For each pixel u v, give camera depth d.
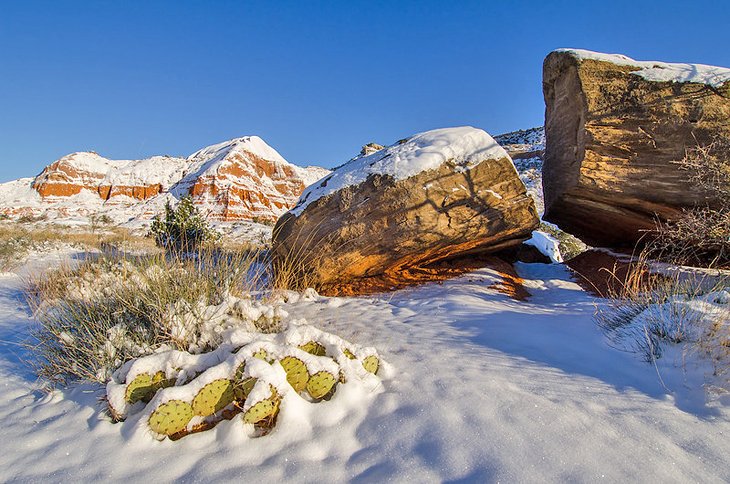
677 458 1.96
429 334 4.09
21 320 5.18
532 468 1.93
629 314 4.08
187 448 2.29
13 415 2.76
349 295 6.55
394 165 6.38
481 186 6.44
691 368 2.82
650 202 6.89
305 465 2.10
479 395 2.63
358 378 2.84
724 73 6.52
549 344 3.68
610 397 2.59
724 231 5.33
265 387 2.44
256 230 21.00
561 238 15.37
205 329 3.25
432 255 7.36
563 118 8.04
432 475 1.95
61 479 2.05
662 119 6.68
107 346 3.16
